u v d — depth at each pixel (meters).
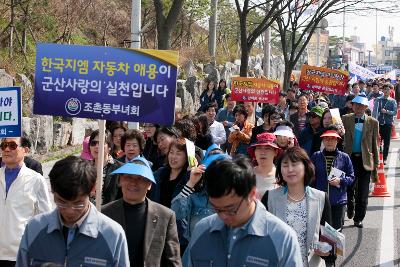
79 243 3.44
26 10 16.75
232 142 9.67
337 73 14.27
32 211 5.26
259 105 17.33
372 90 20.00
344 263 7.70
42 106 5.39
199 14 28.95
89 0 20.58
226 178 3.01
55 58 5.34
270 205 4.99
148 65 5.23
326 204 4.94
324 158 7.37
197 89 23.81
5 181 5.27
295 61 23.80
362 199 9.35
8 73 13.70
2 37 16.58
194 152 5.45
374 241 8.67
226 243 3.26
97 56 5.29
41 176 5.36
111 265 3.45
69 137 14.03
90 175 3.36
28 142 5.45
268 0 16.61
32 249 3.50
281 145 7.30
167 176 5.66
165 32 11.34
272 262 3.15
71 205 3.35
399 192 12.09
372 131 9.30
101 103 5.31
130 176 4.18
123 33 24.84
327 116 9.05
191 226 5.13
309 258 4.86
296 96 18.08
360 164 9.34
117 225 3.52
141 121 5.26
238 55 37.84
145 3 25.44
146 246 4.18
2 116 5.41
